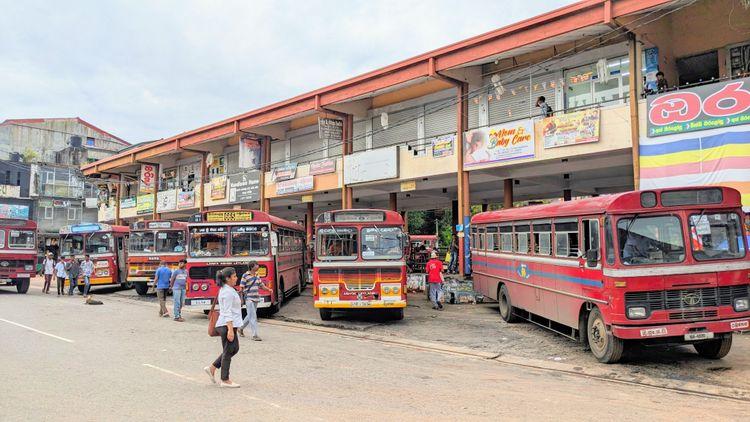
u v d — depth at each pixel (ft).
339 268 47.83
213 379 26.08
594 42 59.26
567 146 56.08
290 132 100.22
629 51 52.01
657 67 53.83
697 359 32.12
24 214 166.91
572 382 27.63
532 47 58.85
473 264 59.06
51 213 172.55
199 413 21.12
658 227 30.01
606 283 30.22
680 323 28.99
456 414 21.31
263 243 53.01
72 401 22.77
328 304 47.67
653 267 29.22
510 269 47.57
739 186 42.80
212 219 52.65
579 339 36.50
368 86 75.25
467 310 57.11
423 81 71.10
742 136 43.16
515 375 29.35
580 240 34.22
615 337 30.35
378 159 76.74
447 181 77.46
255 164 99.66
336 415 20.97
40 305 64.49
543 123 58.34
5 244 79.46
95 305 65.57
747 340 37.17
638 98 50.55
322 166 85.81
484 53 61.67
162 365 30.48
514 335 42.45
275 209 122.42
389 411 21.61
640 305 29.07
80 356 32.83
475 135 65.31
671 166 46.96
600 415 21.43
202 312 59.47
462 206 66.69
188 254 51.75
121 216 144.25
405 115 80.33
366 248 48.14
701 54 55.67
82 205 178.91
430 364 32.14
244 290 41.16
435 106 76.33
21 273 80.74
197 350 35.50
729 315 29.30
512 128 61.21
